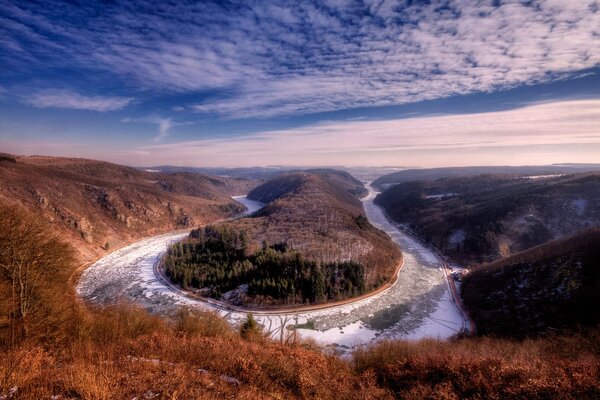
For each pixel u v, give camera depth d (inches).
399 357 805.9
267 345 799.7
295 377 569.0
